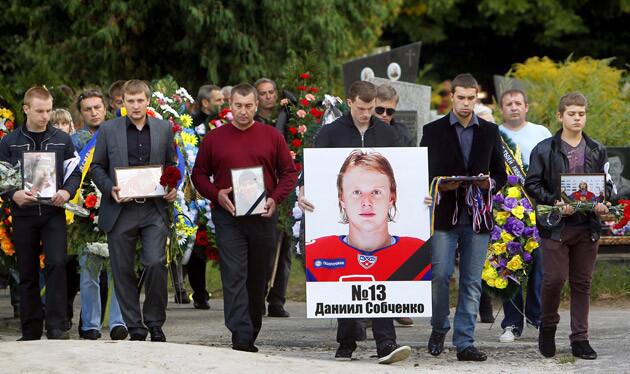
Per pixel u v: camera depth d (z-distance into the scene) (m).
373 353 15.62
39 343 14.29
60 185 15.98
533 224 16.98
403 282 14.41
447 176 14.79
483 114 20.77
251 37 33.56
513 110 18.27
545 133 18.34
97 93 17.77
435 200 14.74
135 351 13.71
